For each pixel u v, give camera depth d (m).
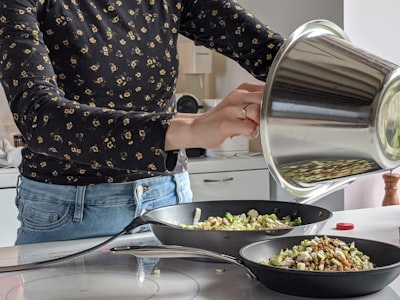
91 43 1.10
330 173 0.77
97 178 1.14
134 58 1.14
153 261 0.95
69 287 0.83
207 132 0.75
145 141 0.77
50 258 1.01
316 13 2.54
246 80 2.88
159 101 1.21
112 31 1.12
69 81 1.11
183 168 1.26
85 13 1.10
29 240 1.17
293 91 0.73
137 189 1.16
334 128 0.71
